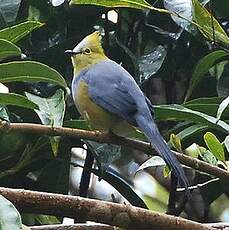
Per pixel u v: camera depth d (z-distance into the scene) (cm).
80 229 604
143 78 947
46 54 944
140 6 719
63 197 554
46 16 962
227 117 834
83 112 859
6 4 883
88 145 877
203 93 985
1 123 658
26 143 886
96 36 918
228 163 776
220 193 985
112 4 720
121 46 956
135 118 809
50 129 674
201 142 872
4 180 923
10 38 726
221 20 973
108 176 952
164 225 577
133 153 1124
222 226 631
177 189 926
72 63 943
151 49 979
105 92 842
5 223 466
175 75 1012
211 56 811
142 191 1217
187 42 991
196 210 1134
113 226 588
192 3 743
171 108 783
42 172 940
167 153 704
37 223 952
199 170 692
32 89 932
